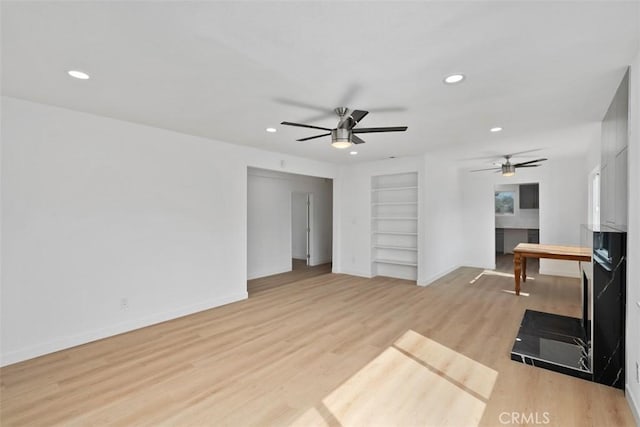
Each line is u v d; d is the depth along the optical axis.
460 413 2.14
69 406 2.23
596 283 2.52
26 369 2.75
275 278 6.57
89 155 3.36
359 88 2.66
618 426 2.01
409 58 2.15
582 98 2.86
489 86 2.62
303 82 2.54
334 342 3.30
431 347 3.17
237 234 4.83
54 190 3.13
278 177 7.23
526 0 1.56
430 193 5.96
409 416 2.11
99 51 2.06
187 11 1.64
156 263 3.89
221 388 2.45
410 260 6.38
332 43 1.97
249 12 1.66
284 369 2.74
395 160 6.12
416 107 3.11
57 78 2.47
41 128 3.05
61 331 3.15
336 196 7.00
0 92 2.76
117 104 3.06
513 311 4.29
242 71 2.35
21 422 2.07
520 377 2.59
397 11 1.65
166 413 2.15
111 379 2.59
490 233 7.46
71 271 3.23
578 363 2.68
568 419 2.07
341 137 3.16
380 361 2.88
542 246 5.54
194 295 4.29
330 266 8.04
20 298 2.92
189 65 2.26
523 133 4.12
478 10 1.64
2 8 1.60
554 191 6.50
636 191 2.15
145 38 1.91
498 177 7.30
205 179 4.41
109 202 3.50
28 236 2.97
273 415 2.13
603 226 3.34
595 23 1.75
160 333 3.56
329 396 2.34
